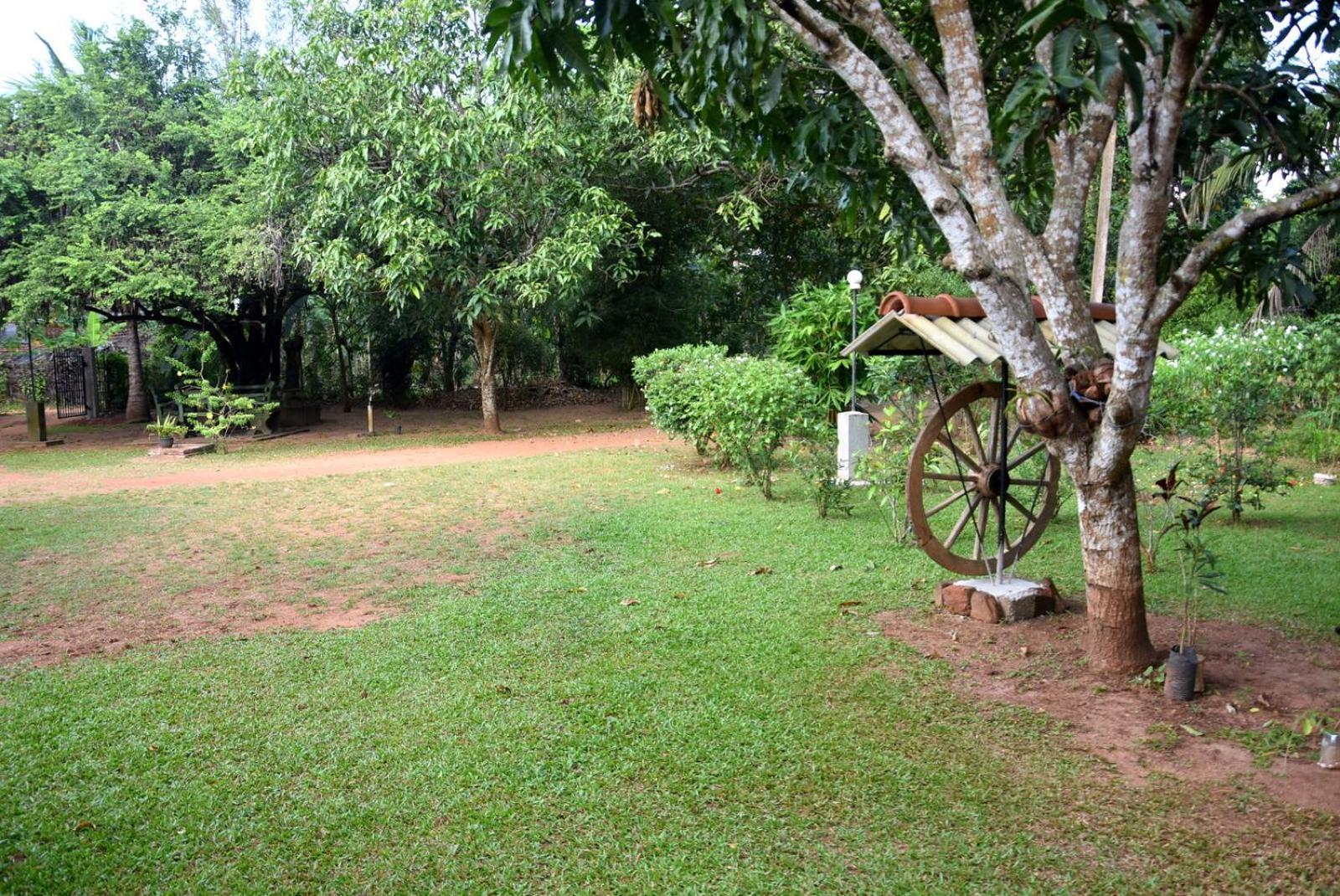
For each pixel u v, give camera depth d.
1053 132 3.40
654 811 3.17
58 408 21.77
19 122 18.05
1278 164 5.23
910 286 14.04
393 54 13.73
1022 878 2.77
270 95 14.27
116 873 2.84
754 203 15.12
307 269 16.86
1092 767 3.46
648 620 5.29
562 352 24.12
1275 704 3.99
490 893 2.73
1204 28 3.51
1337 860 2.82
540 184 14.20
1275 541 6.98
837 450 9.65
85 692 4.29
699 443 11.16
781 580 6.12
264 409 17.11
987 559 5.76
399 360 23.19
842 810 3.17
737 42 4.07
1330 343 8.93
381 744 3.71
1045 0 2.96
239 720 3.95
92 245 15.87
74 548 7.44
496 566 6.70
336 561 6.94
